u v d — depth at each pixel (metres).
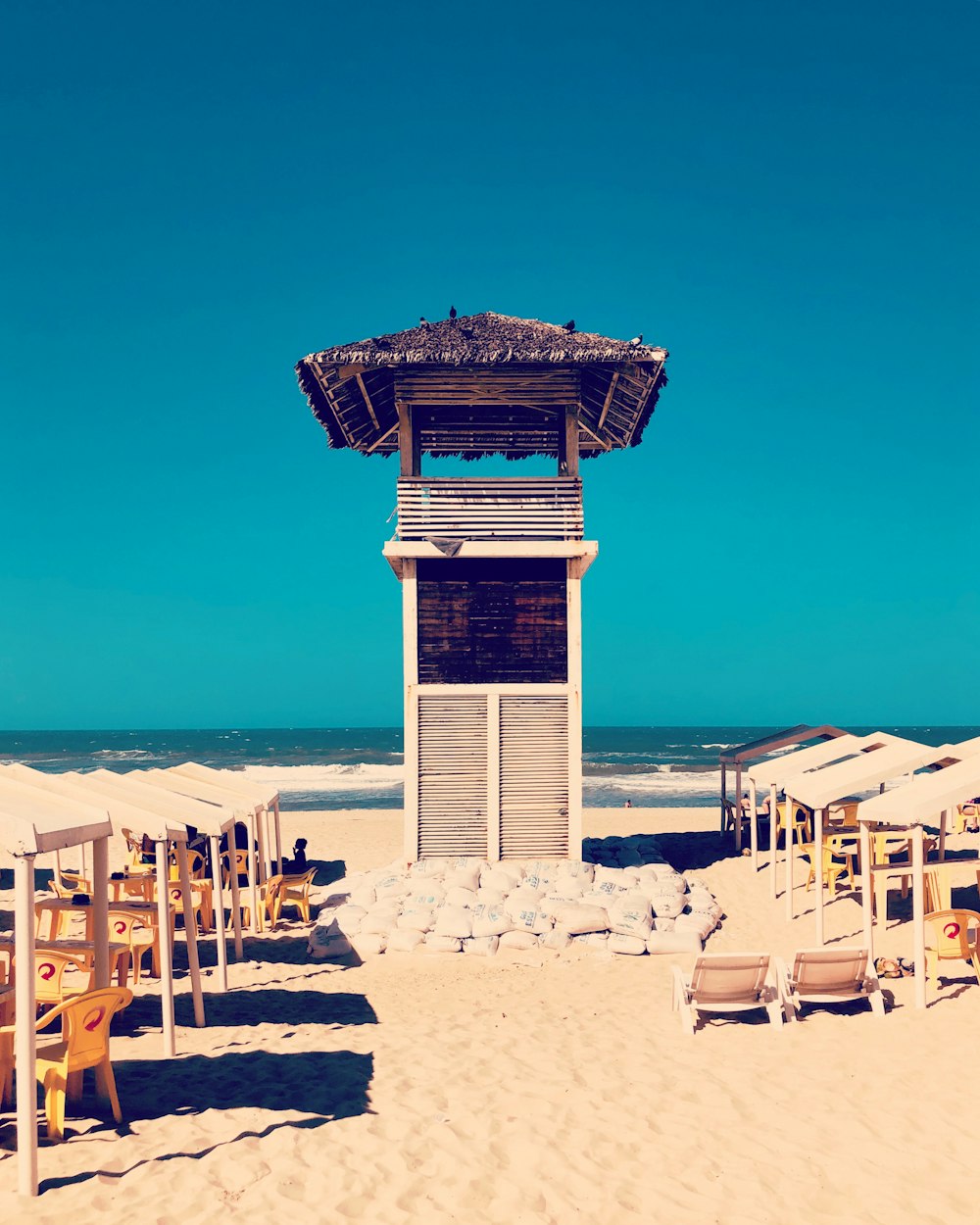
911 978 12.27
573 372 18.44
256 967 14.47
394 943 15.30
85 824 7.54
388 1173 7.09
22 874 6.64
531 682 18.20
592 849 20.47
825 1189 7.04
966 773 12.03
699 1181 7.14
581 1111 8.35
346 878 18.67
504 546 17.91
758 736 122.00
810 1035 10.41
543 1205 6.77
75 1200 6.46
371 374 18.72
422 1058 9.79
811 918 16.33
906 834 15.85
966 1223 6.57
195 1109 8.11
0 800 7.57
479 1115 8.20
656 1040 10.48
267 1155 7.25
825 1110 8.37
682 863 20.88
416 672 18.17
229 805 16.88
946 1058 9.42
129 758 92.31
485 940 15.42
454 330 18.91
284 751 100.38
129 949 12.36
